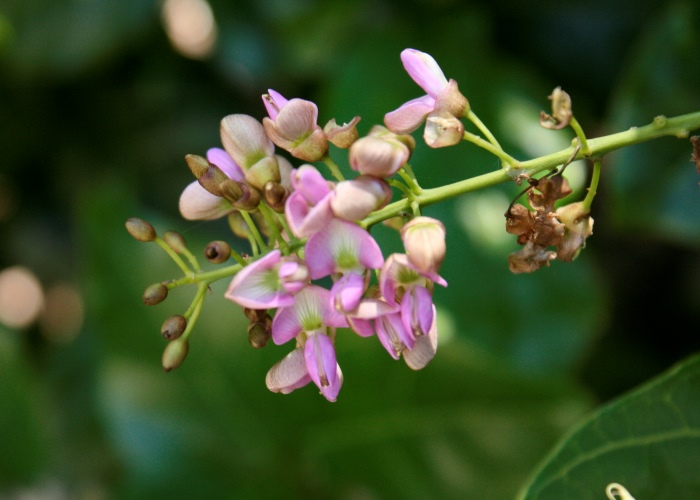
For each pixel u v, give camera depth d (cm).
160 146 54
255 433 43
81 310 58
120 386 44
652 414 37
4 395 47
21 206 58
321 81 48
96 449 55
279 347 43
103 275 44
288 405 43
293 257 35
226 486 43
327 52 47
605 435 37
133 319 44
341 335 42
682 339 51
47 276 60
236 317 43
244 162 36
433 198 36
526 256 36
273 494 43
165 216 53
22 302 76
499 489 42
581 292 43
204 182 35
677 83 41
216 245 35
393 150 34
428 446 42
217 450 43
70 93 55
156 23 52
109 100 55
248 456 43
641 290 52
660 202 41
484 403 42
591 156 35
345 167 42
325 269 35
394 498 42
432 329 35
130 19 49
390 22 47
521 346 43
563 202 42
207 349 43
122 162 55
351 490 43
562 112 35
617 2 47
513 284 43
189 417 44
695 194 40
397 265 35
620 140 35
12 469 47
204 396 43
